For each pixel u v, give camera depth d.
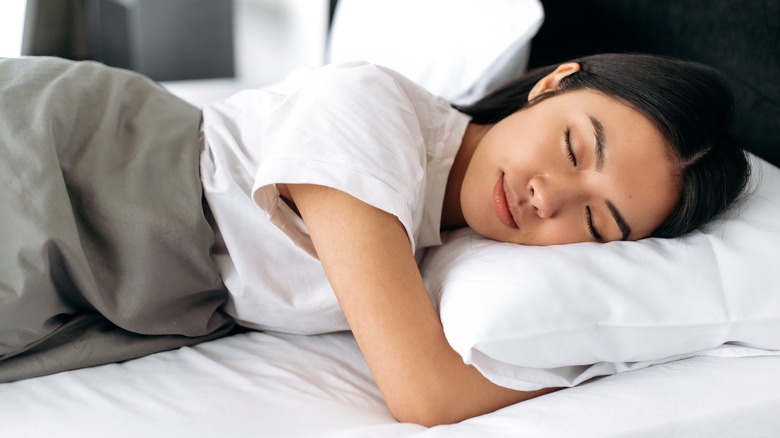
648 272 0.75
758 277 0.77
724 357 0.78
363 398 0.78
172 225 0.83
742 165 0.89
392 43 1.41
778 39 1.10
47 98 0.85
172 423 0.68
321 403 0.74
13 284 0.74
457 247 0.87
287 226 0.83
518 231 0.84
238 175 0.89
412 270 0.76
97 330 0.83
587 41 1.47
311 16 2.14
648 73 0.86
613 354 0.75
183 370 0.79
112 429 0.67
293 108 0.84
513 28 1.25
